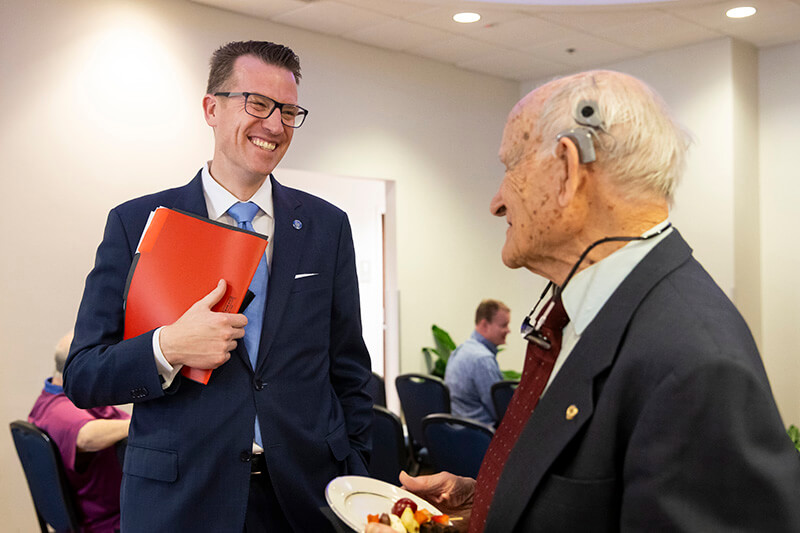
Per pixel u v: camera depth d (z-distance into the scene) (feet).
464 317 21.91
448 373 15.90
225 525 5.06
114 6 14.99
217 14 16.48
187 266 5.06
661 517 2.61
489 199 22.63
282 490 5.27
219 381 5.19
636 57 20.77
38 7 14.05
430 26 17.95
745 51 19.57
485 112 22.52
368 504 4.45
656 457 2.65
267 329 5.40
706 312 2.82
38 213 14.10
